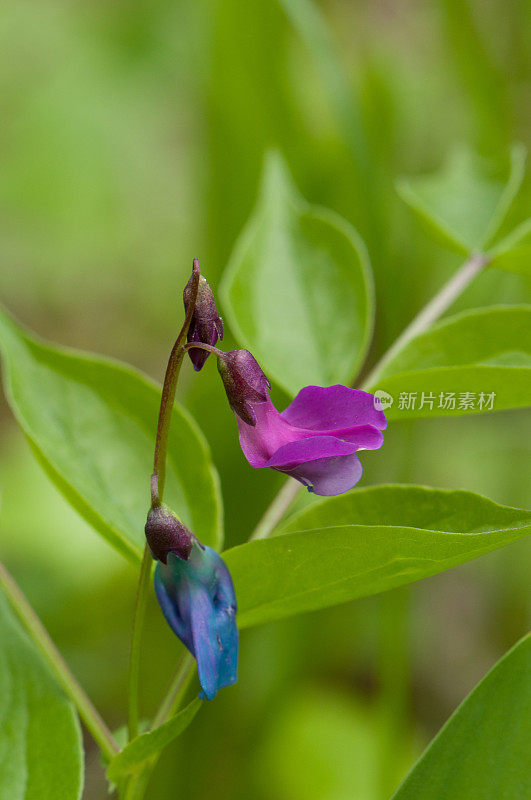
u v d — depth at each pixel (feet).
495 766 0.92
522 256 1.09
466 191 1.16
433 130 1.77
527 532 0.90
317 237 1.10
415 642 1.82
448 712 1.83
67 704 0.99
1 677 0.99
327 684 1.68
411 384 1.00
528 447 1.69
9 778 0.96
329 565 0.94
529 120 1.60
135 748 0.93
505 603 1.71
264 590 0.96
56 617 1.73
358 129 1.47
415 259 1.58
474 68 1.59
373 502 0.98
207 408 1.35
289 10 1.45
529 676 0.92
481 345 1.04
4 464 1.88
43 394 1.03
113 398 1.04
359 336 1.07
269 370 1.06
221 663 0.91
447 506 0.97
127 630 1.76
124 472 1.03
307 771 1.55
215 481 1.02
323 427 0.92
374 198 1.47
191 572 0.92
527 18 1.57
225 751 1.40
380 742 1.38
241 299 1.08
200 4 2.23
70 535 1.78
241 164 1.63
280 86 1.63
